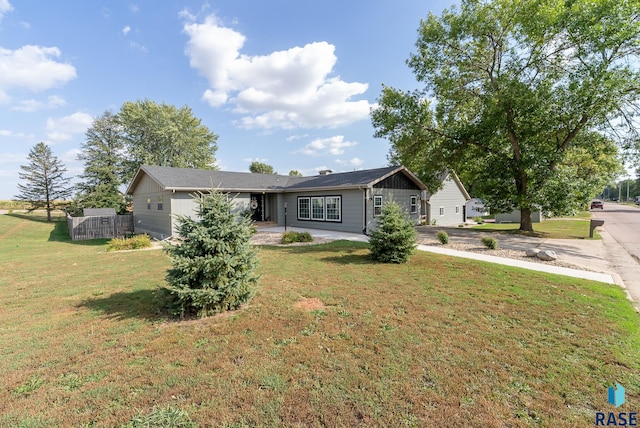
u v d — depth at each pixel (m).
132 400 2.48
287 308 4.62
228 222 4.61
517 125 14.67
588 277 6.61
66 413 2.33
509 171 15.28
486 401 2.44
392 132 16.97
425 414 2.29
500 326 3.92
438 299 5.02
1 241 15.93
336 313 4.41
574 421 2.23
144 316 4.41
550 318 4.19
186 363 3.06
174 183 14.32
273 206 19.67
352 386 2.64
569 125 13.98
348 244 11.22
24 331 3.91
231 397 2.50
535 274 6.75
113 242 11.63
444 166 17.66
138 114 31.75
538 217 23.73
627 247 11.12
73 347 3.44
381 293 5.36
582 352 3.24
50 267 8.05
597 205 44.22
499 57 15.16
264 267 7.50
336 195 15.96
